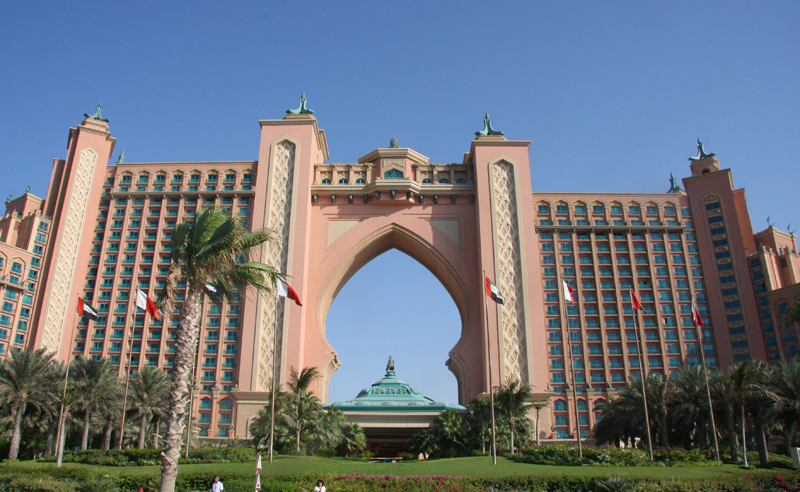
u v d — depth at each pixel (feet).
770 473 120.67
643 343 273.33
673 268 287.69
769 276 274.36
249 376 242.37
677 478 113.39
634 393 193.26
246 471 122.83
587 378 265.95
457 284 269.85
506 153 285.64
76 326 263.08
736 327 273.33
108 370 205.26
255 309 252.21
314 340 256.32
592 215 297.12
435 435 205.57
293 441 183.73
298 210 269.44
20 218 280.31
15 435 176.55
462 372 251.80
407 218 280.31
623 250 291.99
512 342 252.21
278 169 279.49
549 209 297.33
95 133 293.84
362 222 278.87
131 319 264.72
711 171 305.53
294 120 287.69
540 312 256.73
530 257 265.95
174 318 265.95
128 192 286.25
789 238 306.55
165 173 293.02
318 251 273.54
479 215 273.13
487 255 265.54
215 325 259.39
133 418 209.46
